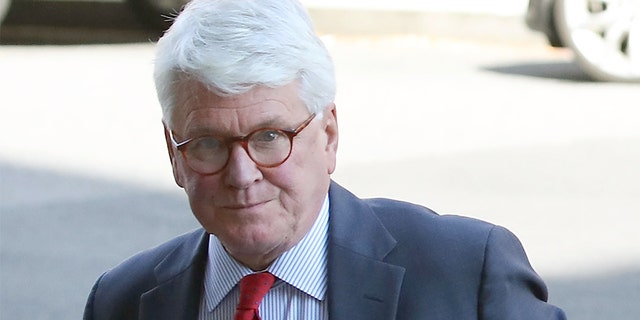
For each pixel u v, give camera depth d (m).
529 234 11.48
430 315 4.20
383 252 4.33
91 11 29.38
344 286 4.25
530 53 24.59
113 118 17.38
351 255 4.30
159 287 4.55
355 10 27.59
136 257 4.76
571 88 19.84
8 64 22.75
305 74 3.92
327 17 27.64
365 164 14.16
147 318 4.52
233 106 3.84
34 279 10.85
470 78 20.75
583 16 20.39
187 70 3.82
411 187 13.13
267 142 3.93
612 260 10.79
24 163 14.75
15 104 18.44
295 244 4.25
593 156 14.53
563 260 10.80
